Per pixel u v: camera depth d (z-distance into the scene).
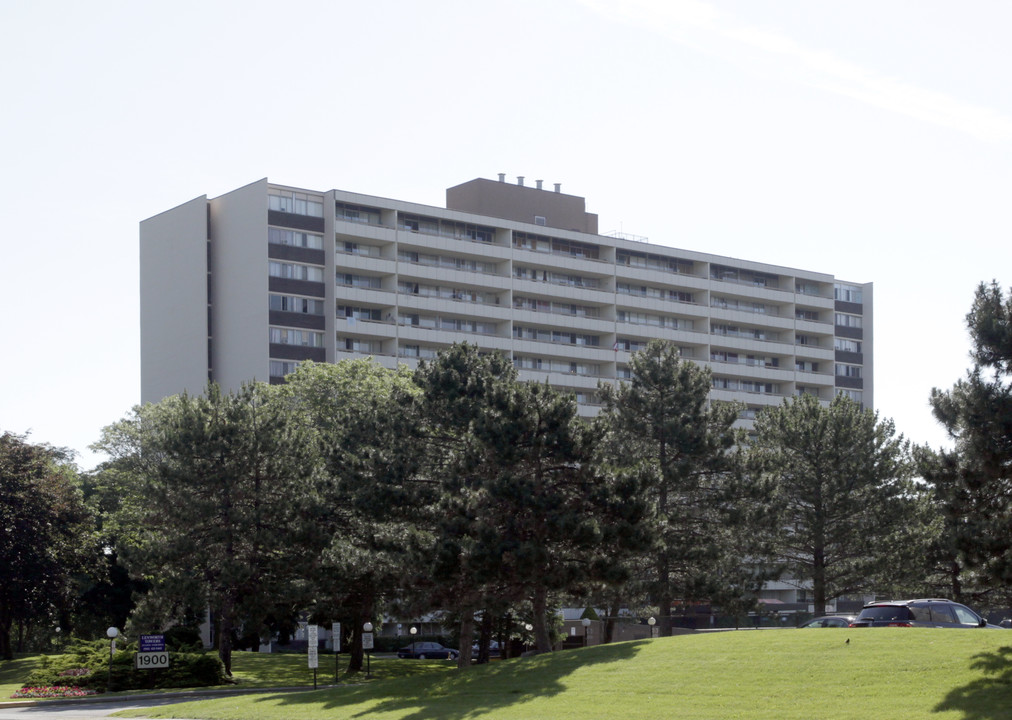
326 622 63.25
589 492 39.97
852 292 139.00
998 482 29.48
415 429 44.88
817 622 46.25
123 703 46.06
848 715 23.55
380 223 106.94
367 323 102.81
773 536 56.91
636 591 51.97
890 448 61.47
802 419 62.75
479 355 47.66
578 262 117.94
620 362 118.88
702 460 53.62
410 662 68.44
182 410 56.59
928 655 28.42
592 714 26.45
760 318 128.88
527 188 120.69
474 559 37.47
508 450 39.34
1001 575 28.70
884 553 58.78
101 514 84.62
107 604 78.19
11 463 66.81
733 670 29.75
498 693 31.67
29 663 66.94
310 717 31.77
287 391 72.19
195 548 53.81
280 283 99.81
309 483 55.78
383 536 42.75
